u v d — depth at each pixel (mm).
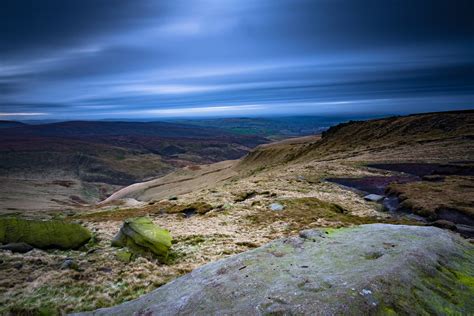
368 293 8258
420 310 7926
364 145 112750
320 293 8547
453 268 10492
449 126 102938
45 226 25672
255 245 24969
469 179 49312
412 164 66938
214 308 9016
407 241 12578
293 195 47281
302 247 13359
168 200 61500
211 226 32969
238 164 185625
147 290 16078
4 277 17578
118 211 52469
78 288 16094
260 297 8945
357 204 42219
